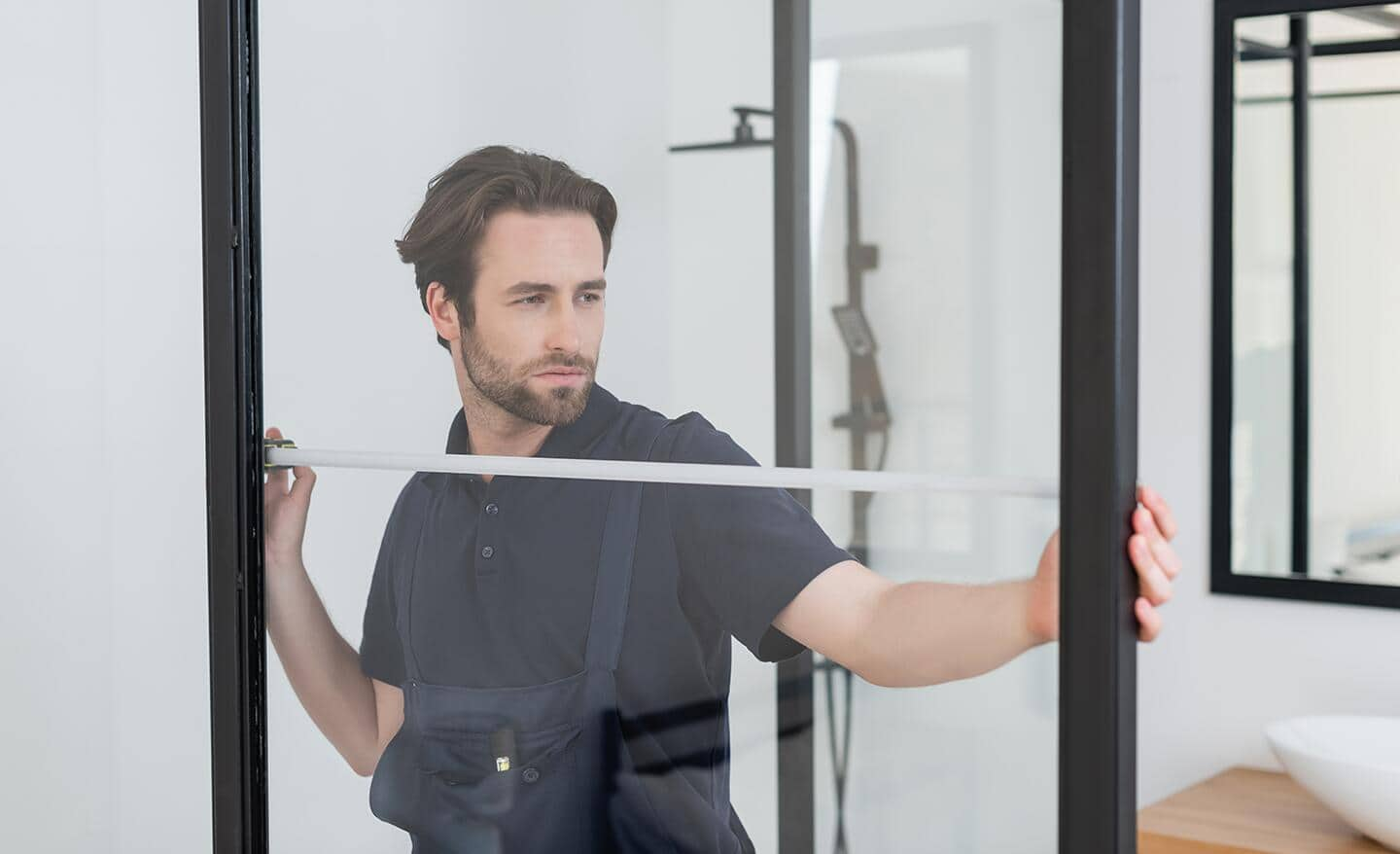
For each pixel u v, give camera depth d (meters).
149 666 1.62
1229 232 1.73
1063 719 0.84
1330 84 1.66
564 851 1.07
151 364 1.62
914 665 0.92
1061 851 0.85
